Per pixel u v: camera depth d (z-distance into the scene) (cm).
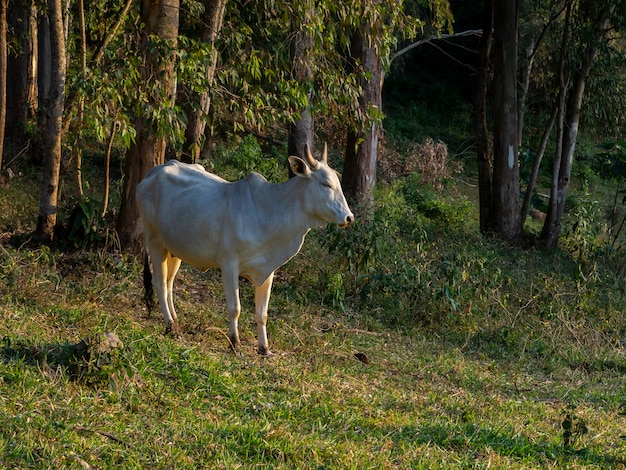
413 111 3253
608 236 1814
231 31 1210
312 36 1201
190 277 1141
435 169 2569
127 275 1069
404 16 1217
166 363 722
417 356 970
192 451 566
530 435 711
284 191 829
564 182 1872
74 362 653
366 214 1372
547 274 1446
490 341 1083
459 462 614
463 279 1147
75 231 1130
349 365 888
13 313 811
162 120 1023
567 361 1038
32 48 1822
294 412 682
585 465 646
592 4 1781
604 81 1912
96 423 583
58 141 1118
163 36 1122
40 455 520
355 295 1163
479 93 1889
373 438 648
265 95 1112
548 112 2911
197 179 877
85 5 1559
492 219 1872
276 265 848
